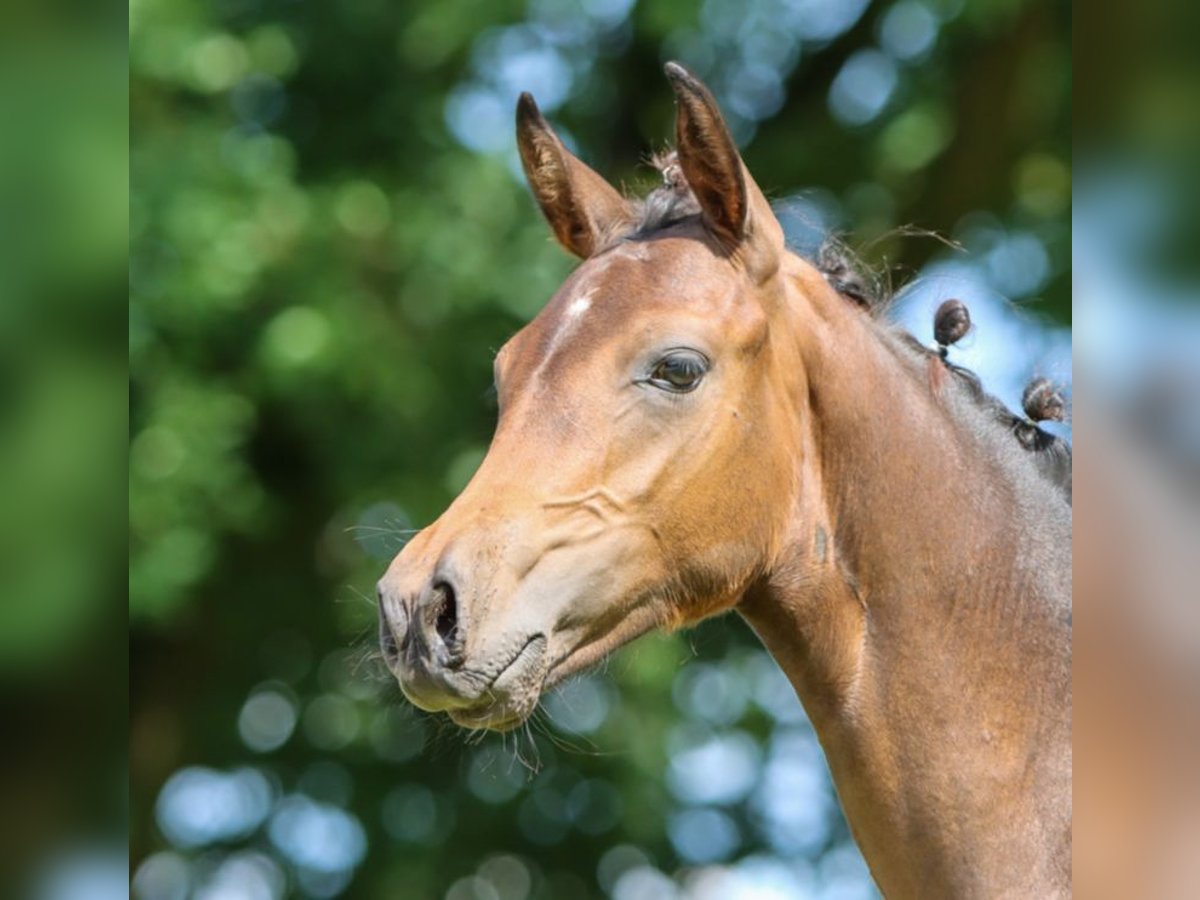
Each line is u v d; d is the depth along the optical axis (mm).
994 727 5777
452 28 16906
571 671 5633
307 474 17625
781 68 18812
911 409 6055
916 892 5832
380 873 18125
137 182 15375
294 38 16828
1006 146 17891
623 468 5629
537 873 18625
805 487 5977
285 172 16047
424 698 5266
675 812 18531
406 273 16312
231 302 15242
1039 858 5656
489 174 16719
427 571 5301
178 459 15188
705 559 5770
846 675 5906
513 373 5828
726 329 5781
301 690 18453
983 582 5891
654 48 18328
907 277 17797
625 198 6652
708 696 18453
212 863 18828
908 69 18344
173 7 15586
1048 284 17062
